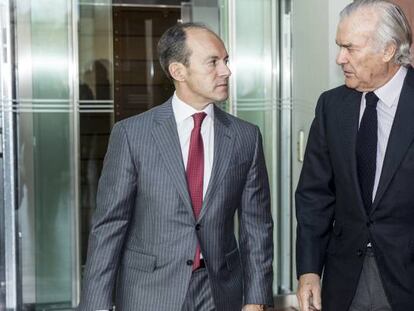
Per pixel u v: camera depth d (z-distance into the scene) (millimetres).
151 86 4438
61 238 4297
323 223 2305
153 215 2104
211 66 2082
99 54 4312
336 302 2205
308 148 2357
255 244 2262
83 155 4305
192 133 2148
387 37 2012
